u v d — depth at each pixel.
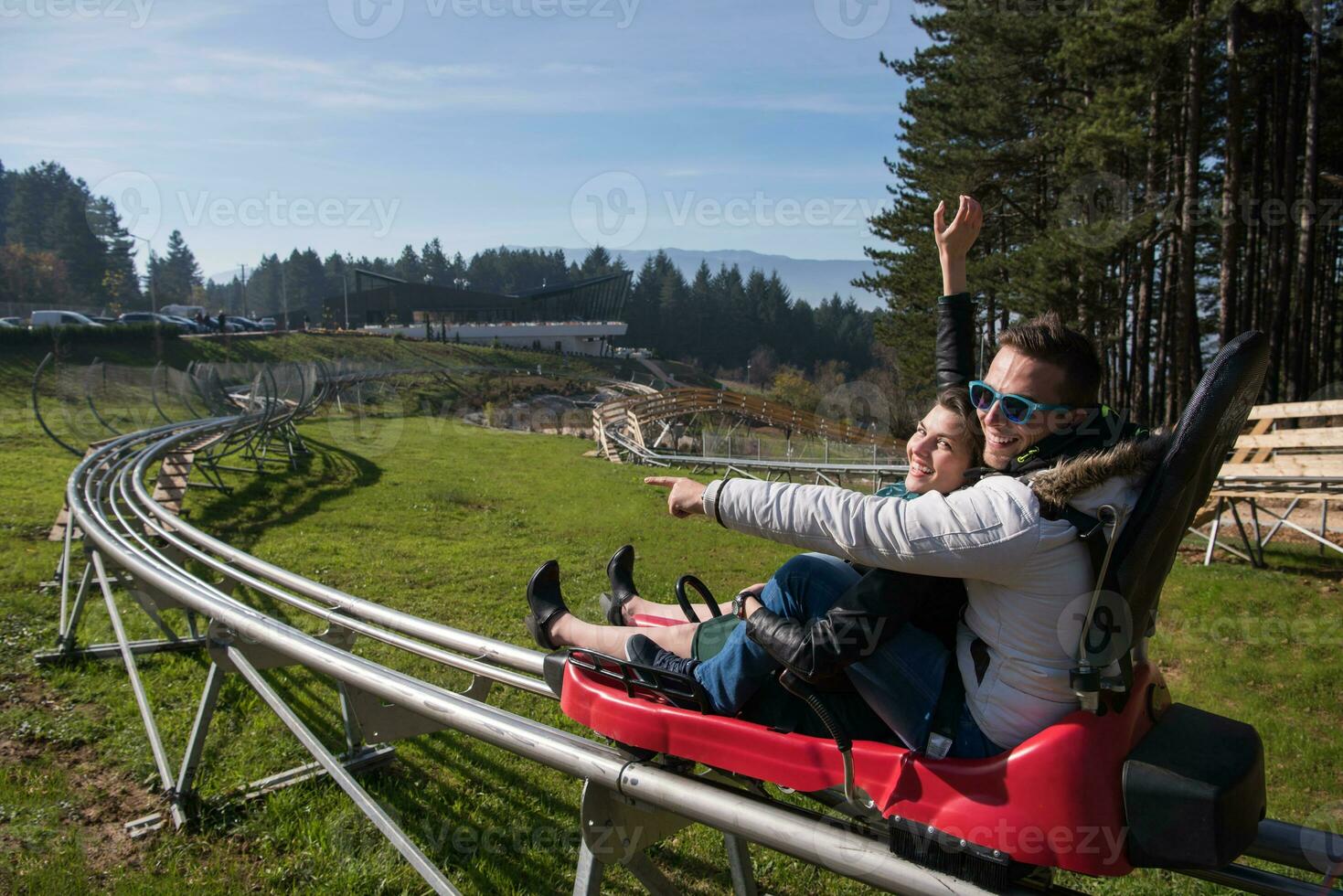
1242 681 6.30
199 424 16.17
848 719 2.22
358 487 14.62
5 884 3.47
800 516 2.06
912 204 27.44
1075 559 1.88
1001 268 22.22
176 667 5.84
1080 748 1.82
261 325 59.84
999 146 23.66
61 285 67.44
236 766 4.46
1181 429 1.76
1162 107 20.98
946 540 1.90
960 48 23.84
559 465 19.41
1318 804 4.41
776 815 2.17
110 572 7.50
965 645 2.08
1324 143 24.17
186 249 111.00
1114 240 18.98
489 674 3.45
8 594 7.35
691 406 32.84
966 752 2.01
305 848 3.77
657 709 2.42
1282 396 23.94
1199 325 29.59
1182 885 3.57
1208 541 11.77
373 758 4.44
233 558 5.47
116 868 3.61
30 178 82.44
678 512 2.30
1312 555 10.73
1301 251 21.45
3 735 4.83
